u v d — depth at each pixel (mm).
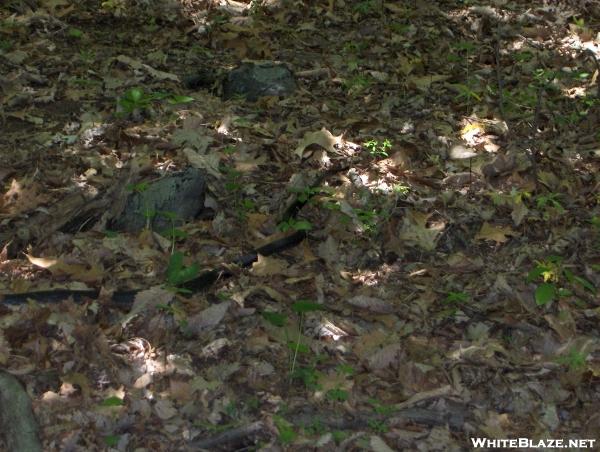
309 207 3715
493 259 3629
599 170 4023
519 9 5180
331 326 3342
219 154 3869
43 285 3385
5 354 3197
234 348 3271
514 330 3404
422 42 4824
